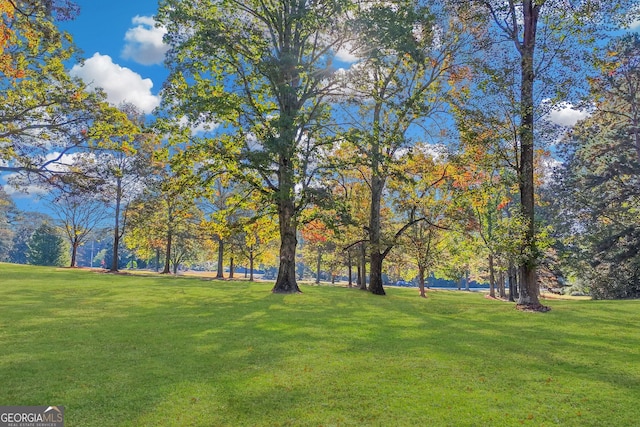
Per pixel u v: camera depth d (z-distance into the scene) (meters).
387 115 27.77
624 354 9.27
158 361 8.11
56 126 21.69
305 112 24.80
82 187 23.16
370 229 27.36
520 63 17.41
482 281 52.16
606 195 35.53
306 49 25.20
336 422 5.34
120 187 39.94
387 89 23.36
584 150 34.38
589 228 36.03
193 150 22.22
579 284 43.62
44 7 13.38
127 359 8.21
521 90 17.69
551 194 37.75
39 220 66.81
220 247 48.41
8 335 10.17
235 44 20.61
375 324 13.22
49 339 9.80
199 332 11.13
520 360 8.64
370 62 20.69
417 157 27.00
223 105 19.64
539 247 17.17
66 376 7.02
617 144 32.59
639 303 19.81
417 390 6.62
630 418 5.55
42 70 20.75
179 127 22.25
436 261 32.50
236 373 7.43
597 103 30.16
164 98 21.06
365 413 5.64
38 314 13.51
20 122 21.38
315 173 21.58
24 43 18.58
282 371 7.59
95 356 8.38
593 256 35.56
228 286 27.17
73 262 50.72
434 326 13.12
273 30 23.94
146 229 45.56
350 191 34.75
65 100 21.36
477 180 26.00
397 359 8.58
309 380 7.05
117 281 28.34
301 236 45.56
